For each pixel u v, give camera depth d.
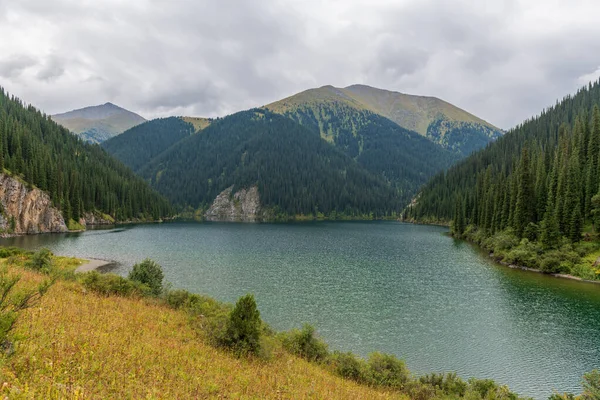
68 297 24.00
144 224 190.75
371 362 26.48
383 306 48.28
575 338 38.59
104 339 15.69
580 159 101.94
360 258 85.38
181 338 21.19
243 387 15.22
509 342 37.44
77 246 95.94
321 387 18.78
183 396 12.04
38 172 136.38
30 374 10.06
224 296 50.56
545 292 56.16
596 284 61.53
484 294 54.78
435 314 45.50
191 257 82.50
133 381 11.76
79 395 9.03
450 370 31.78
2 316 10.88
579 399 21.69
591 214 82.94
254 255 86.94
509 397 23.09
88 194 169.38
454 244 116.75
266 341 24.38
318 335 38.19
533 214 93.00
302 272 68.06
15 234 119.75
